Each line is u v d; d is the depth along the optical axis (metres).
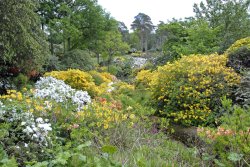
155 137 4.53
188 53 11.73
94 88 9.03
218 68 6.14
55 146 3.27
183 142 5.00
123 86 9.24
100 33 20.56
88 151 3.28
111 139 3.85
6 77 9.55
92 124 3.90
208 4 16.19
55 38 18.02
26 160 2.66
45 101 4.51
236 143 2.96
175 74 6.34
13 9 7.75
